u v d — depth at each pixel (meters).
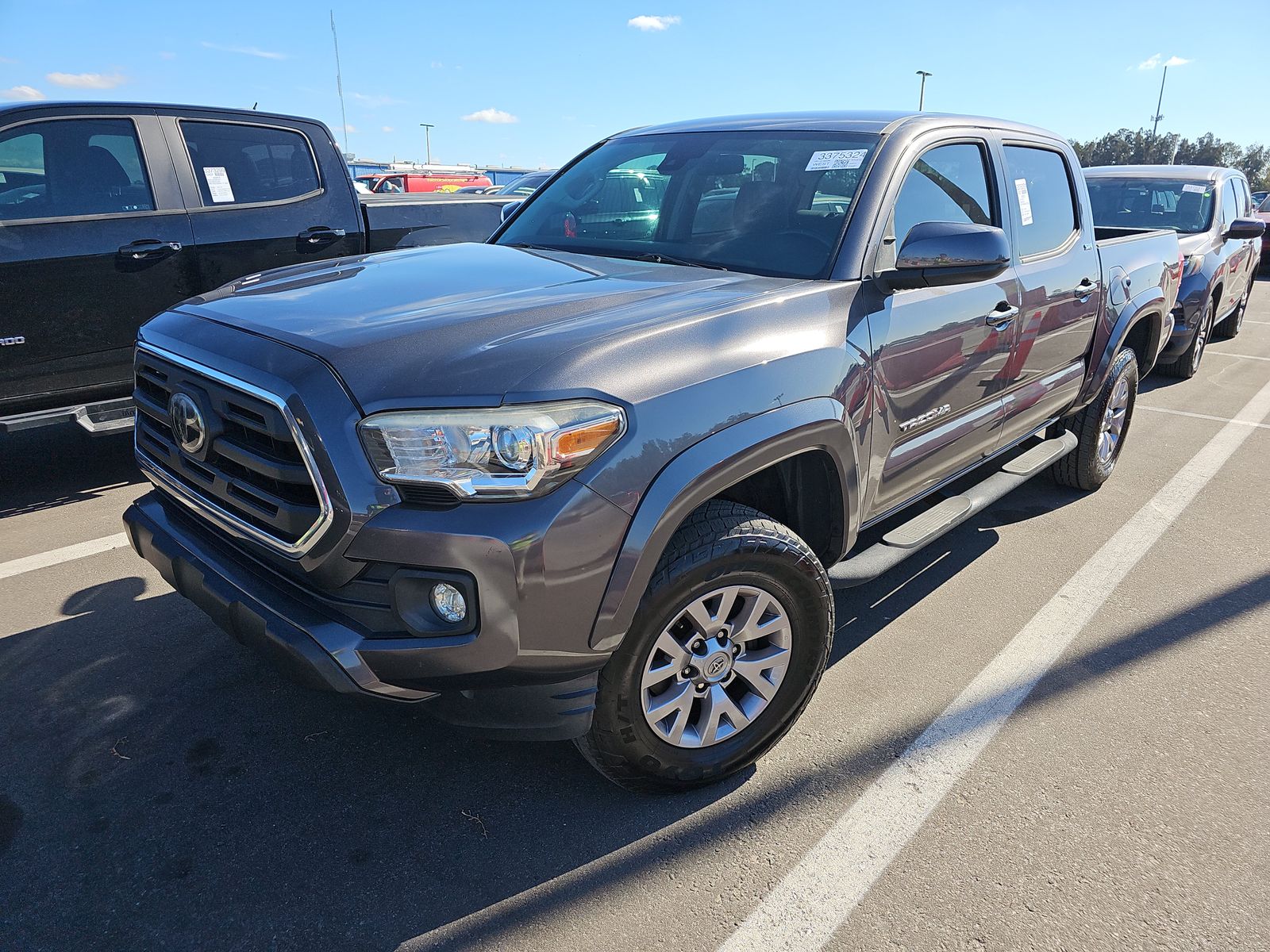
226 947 1.95
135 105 4.76
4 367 4.37
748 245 2.90
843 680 3.05
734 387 2.18
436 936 1.99
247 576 2.14
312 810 2.37
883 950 1.98
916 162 3.03
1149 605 3.62
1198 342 7.78
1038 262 3.66
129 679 2.96
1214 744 2.73
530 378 1.90
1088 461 4.67
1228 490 5.03
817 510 2.64
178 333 2.36
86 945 1.94
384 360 1.95
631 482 1.97
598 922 2.04
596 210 3.41
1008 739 2.73
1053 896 2.14
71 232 4.48
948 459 3.23
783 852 2.26
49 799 2.39
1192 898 2.14
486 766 2.56
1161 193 8.49
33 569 3.79
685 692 2.31
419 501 1.88
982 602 3.64
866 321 2.62
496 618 1.88
